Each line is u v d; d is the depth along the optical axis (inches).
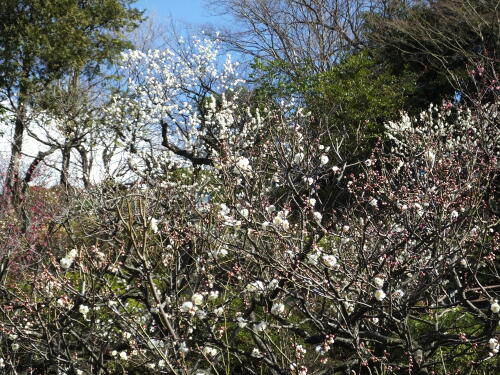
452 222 183.3
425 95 665.6
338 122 582.9
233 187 181.9
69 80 747.4
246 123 465.4
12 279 259.9
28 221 317.4
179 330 176.6
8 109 694.5
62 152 545.3
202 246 194.4
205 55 572.4
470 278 194.2
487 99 389.1
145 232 148.6
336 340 176.7
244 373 218.4
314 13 1046.4
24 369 212.7
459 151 305.9
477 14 577.6
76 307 185.8
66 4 788.6
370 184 221.9
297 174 221.6
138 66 557.3
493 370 210.7
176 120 524.7
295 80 639.8
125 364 201.5
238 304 225.6
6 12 778.2
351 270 191.8
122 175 335.0
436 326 206.1
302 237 177.3
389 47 773.3
